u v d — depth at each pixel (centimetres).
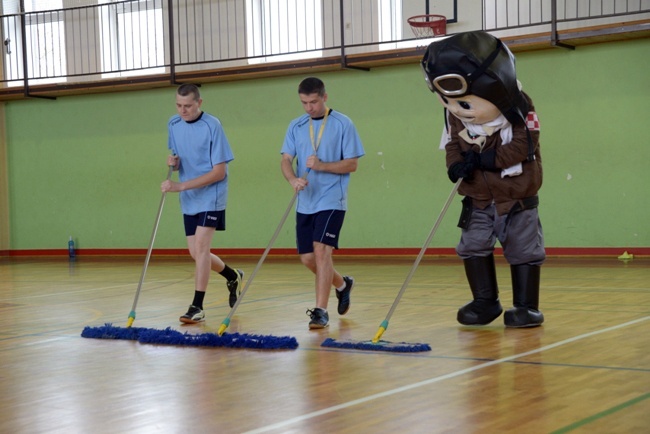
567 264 945
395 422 261
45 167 1382
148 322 524
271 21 1250
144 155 1313
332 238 485
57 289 790
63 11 1371
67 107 1363
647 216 1011
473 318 466
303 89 493
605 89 1027
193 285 795
